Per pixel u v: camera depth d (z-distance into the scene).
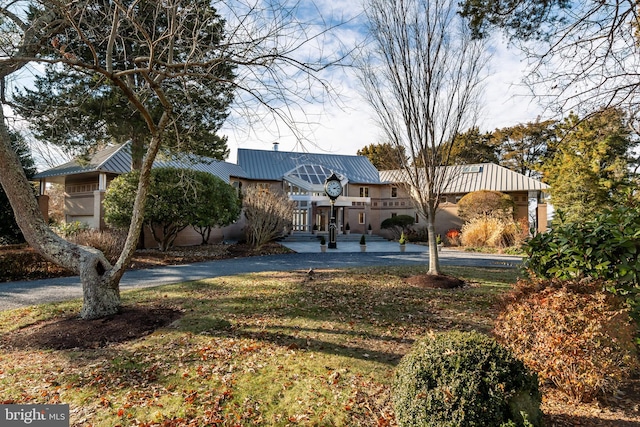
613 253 3.72
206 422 3.06
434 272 9.23
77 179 19.95
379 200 32.59
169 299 7.25
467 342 2.77
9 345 4.88
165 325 5.61
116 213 13.88
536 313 3.30
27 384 3.76
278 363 4.21
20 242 13.20
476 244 20.62
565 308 3.17
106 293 5.85
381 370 4.06
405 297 7.51
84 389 3.64
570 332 3.09
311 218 28.14
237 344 4.80
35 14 5.37
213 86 5.81
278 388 3.63
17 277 9.85
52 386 3.71
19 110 5.21
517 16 5.66
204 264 13.01
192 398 3.44
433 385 2.59
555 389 3.33
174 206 14.17
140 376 3.91
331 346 4.76
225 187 16.83
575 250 3.90
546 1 5.31
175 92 6.14
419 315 6.25
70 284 9.17
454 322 5.88
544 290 3.46
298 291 7.99
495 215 21.50
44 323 5.80
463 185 26.73
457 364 2.59
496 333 3.74
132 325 5.42
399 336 5.20
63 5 4.11
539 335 3.24
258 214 18.11
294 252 18.05
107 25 5.88
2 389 3.66
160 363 4.22
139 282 9.41
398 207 31.55
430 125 8.44
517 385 2.52
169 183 14.24
